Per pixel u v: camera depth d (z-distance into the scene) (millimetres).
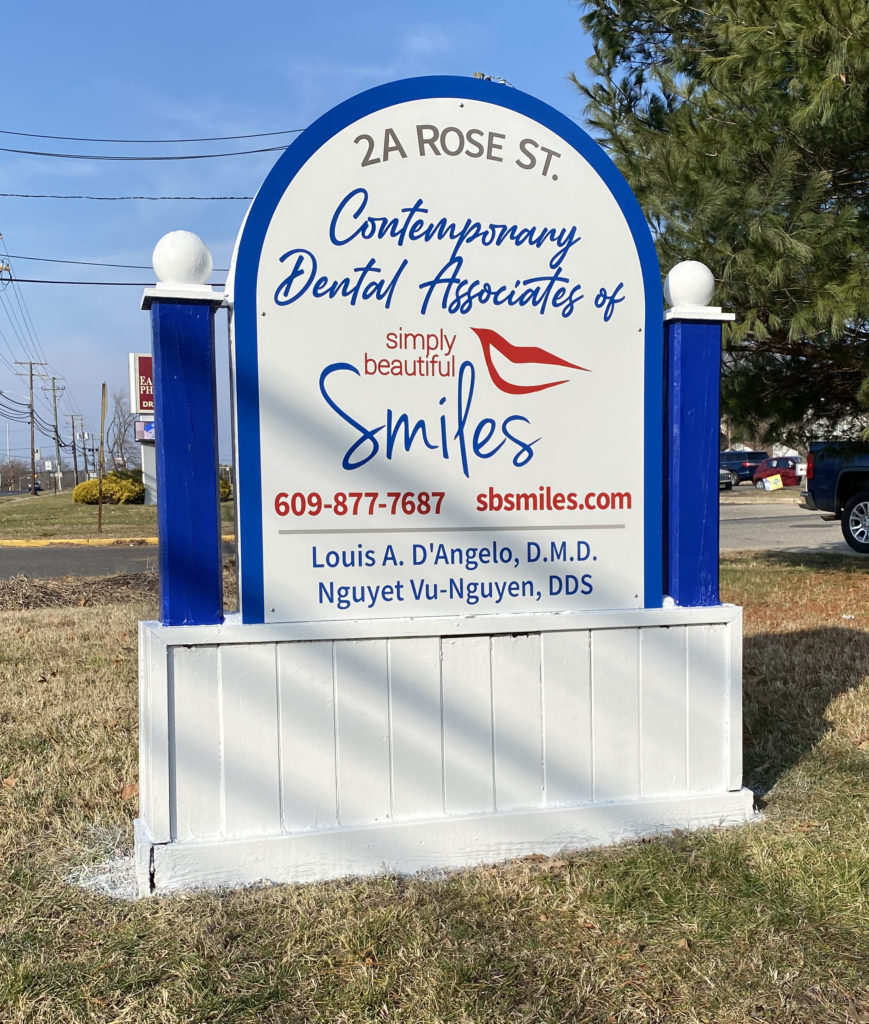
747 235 7438
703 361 3570
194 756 3104
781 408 9727
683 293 3561
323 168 3182
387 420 3279
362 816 3264
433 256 3293
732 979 2551
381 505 3285
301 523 3217
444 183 3287
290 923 2840
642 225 3459
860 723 4703
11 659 6371
